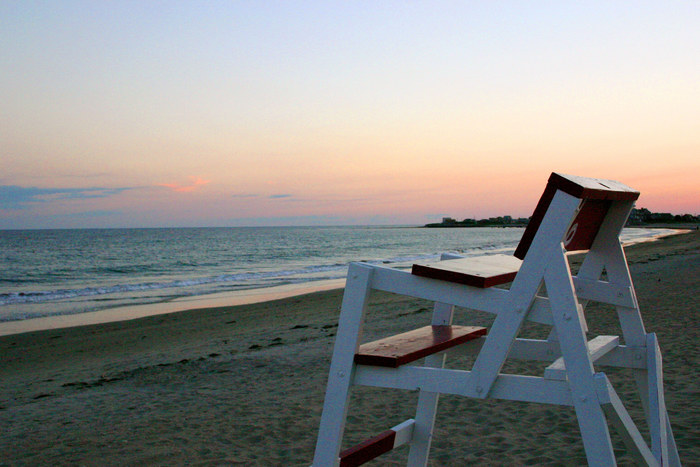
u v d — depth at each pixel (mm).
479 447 4059
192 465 4137
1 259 53875
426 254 58344
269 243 95188
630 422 1862
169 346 11742
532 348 2518
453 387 1877
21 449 4824
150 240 109750
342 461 1996
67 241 102688
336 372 1956
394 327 11320
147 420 5477
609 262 2398
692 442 3742
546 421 4512
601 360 2428
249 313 16609
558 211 1762
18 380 9195
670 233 106375
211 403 5996
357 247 79688
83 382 8242
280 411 5434
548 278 1766
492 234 167500
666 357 6328
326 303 18297
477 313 11883
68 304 20703
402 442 2443
